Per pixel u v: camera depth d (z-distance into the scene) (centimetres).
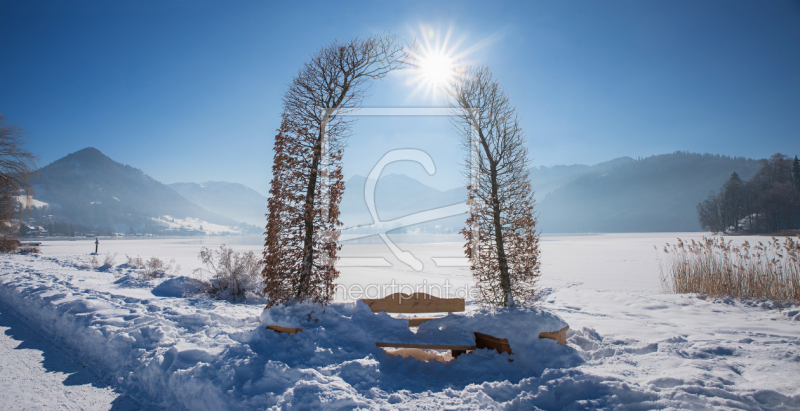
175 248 4175
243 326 577
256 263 1012
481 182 511
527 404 282
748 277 895
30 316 698
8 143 2295
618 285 1217
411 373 361
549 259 2367
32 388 383
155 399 354
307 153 508
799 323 590
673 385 314
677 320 626
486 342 407
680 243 1065
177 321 584
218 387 313
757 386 312
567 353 385
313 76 548
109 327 520
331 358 360
